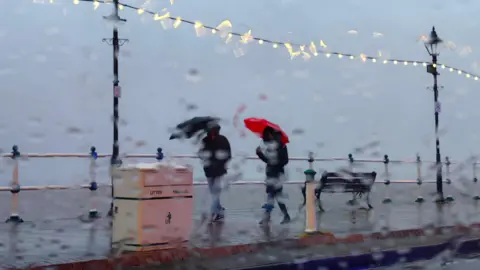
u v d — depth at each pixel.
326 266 7.58
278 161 11.16
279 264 7.15
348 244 8.78
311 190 9.06
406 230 9.84
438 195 18.09
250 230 9.80
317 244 8.63
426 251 8.92
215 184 11.44
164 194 7.40
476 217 12.62
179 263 7.05
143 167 7.26
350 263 7.87
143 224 7.21
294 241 8.47
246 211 13.91
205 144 11.41
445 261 8.80
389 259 8.35
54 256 6.95
